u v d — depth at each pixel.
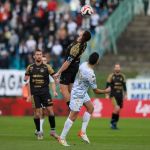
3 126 56.59
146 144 41.06
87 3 44.38
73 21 89.50
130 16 92.62
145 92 74.56
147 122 64.12
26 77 45.25
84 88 39.19
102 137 46.72
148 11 94.25
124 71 82.31
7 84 76.50
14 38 88.25
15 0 94.12
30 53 84.69
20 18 91.38
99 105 72.25
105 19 91.38
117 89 57.62
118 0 92.88
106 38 86.50
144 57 86.44
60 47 84.25
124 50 88.06
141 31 90.88
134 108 72.12
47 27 89.38
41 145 38.84
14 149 36.22
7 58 85.62
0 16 91.94
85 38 40.25
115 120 55.75
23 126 56.62
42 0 93.31
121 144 40.72
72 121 39.19
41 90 44.69
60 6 100.06
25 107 73.50
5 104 74.00
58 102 72.56
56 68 80.81
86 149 36.66
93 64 39.00
